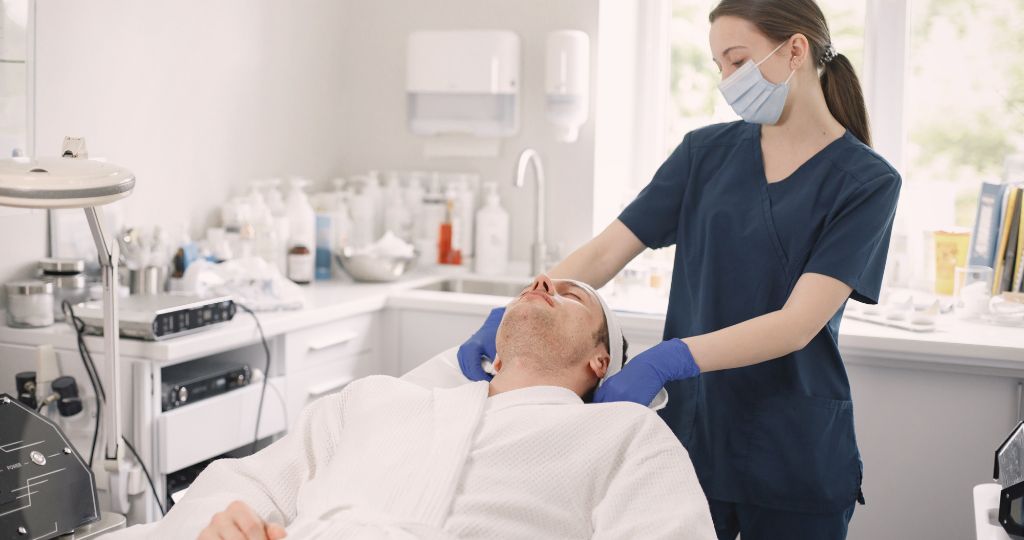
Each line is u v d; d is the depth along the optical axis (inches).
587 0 124.7
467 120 127.8
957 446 93.9
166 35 110.0
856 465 72.1
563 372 68.0
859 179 68.2
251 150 123.9
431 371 73.7
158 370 87.7
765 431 71.2
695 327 74.6
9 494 68.2
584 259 77.8
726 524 74.3
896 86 120.3
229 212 115.2
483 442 60.4
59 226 98.0
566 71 121.2
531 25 128.2
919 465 95.4
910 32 120.0
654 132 135.8
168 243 104.8
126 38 104.9
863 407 96.5
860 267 67.5
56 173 63.2
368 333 113.0
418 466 59.1
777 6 66.9
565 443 60.0
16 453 70.2
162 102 110.0
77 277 94.3
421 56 127.4
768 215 70.7
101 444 88.7
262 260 105.0
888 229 69.4
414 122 129.9
